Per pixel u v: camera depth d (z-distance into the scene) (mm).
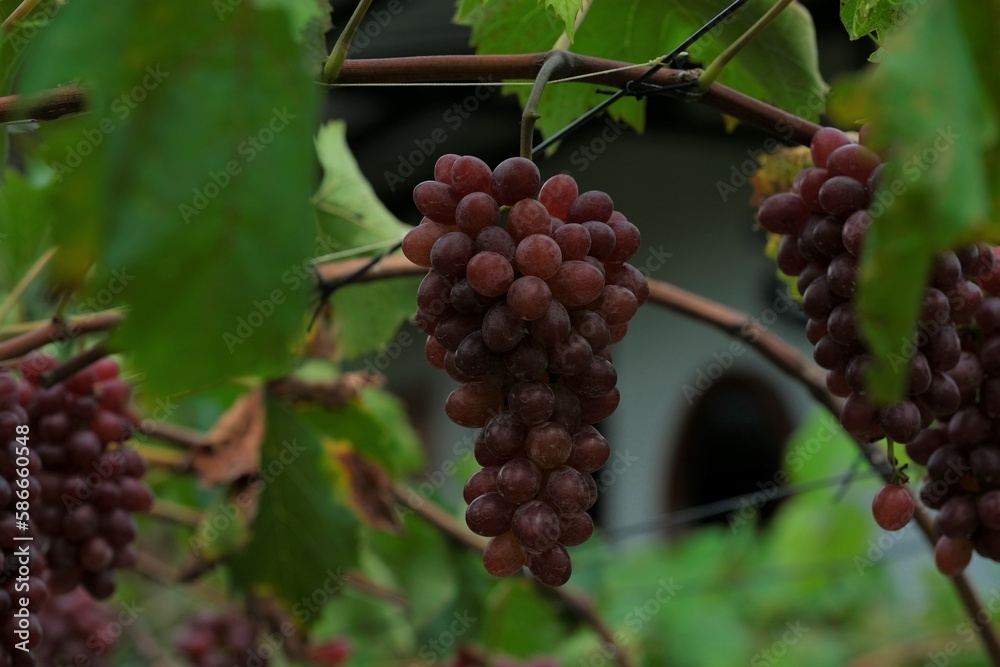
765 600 2711
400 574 2014
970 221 854
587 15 1354
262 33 879
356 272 1390
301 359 1509
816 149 1151
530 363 1052
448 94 3381
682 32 1363
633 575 2701
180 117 875
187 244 870
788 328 3943
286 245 876
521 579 1816
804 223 1150
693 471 4426
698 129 3777
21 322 1568
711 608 2545
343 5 2746
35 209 1537
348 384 1649
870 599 2730
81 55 876
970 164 857
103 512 1300
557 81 1180
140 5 876
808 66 1334
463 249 1055
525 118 1100
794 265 1171
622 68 1181
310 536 1586
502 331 1046
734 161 4082
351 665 2162
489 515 1067
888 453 1124
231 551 1592
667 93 1188
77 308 1303
